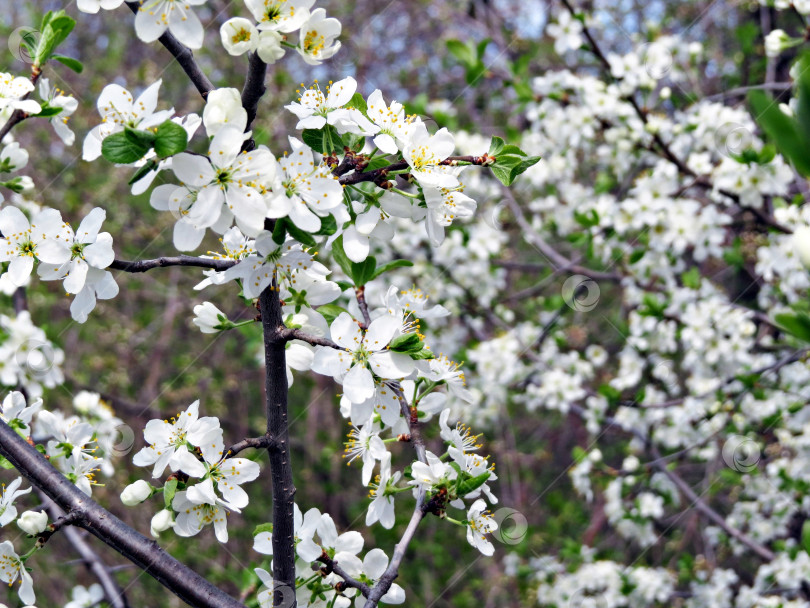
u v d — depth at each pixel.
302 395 7.26
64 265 1.92
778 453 5.11
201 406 7.25
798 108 1.00
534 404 5.51
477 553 6.89
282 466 1.92
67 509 2.04
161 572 1.96
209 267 1.91
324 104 1.88
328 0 7.73
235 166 1.62
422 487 2.08
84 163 7.00
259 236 1.75
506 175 1.93
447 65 7.93
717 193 4.59
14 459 2.07
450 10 7.69
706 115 4.52
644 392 5.11
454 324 5.86
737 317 4.75
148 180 1.64
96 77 7.29
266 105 6.07
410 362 1.81
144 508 5.72
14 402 2.33
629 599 5.39
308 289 2.07
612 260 5.04
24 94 2.24
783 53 5.68
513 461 7.17
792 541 5.11
